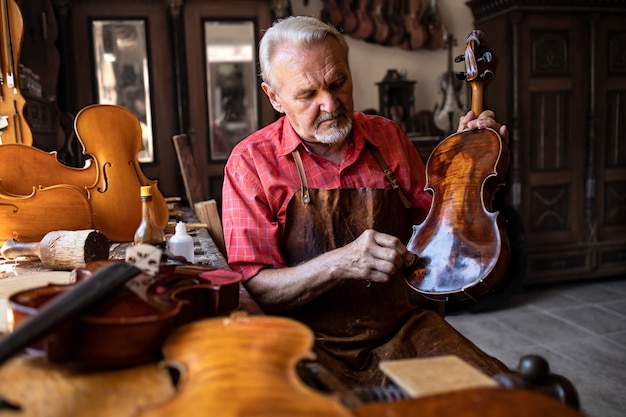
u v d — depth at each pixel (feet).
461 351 5.33
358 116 6.48
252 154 5.93
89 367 2.86
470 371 2.81
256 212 5.76
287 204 5.80
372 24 16.75
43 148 11.57
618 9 16.58
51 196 6.09
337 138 5.52
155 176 15.14
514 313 15.30
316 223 5.82
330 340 5.59
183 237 5.41
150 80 14.79
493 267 4.66
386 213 5.94
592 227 17.60
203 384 2.36
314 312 5.82
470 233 5.02
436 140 16.53
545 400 2.43
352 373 5.49
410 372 2.80
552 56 16.63
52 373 2.79
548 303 16.08
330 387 2.89
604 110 17.25
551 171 17.15
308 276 5.30
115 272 3.23
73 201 6.20
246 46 14.98
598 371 11.48
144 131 14.92
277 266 5.76
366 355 5.64
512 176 16.72
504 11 16.38
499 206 16.01
